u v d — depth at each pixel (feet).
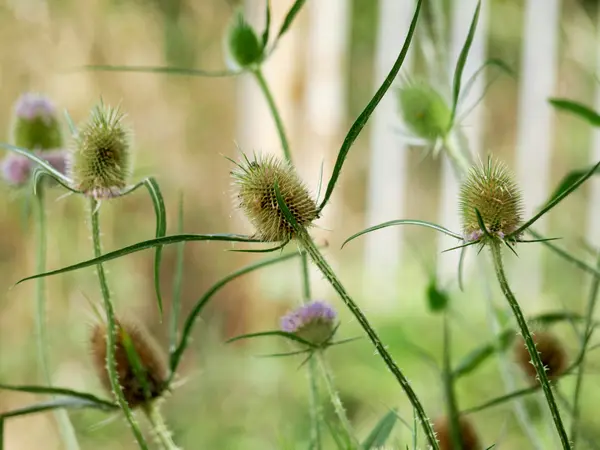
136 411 3.10
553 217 8.82
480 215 2.61
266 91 3.26
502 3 11.41
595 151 8.96
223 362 6.30
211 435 5.61
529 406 3.76
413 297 7.73
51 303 7.34
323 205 2.70
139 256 9.11
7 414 2.91
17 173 3.35
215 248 9.12
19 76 8.68
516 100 11.67
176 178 9.96
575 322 3.47
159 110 10.32
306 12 8.13
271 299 8.45
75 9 9.16
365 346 6.49
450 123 3.24
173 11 10.99
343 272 9.52
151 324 9.04
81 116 9.04
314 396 3.08
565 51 9.88
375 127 9.12
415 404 2.64
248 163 2.77
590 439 3.22
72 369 6.85
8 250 7.59
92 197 2.87
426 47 3.43
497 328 3.31
